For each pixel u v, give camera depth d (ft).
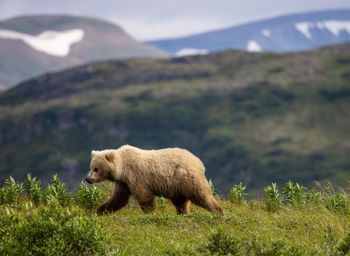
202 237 118.62
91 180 155.63
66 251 96.02
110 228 124.88
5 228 101.40
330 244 118.83
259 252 104.78
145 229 124.98
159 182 151.33
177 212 156.25
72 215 102.68
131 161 154.10
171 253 104.32
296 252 105.40
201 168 154.71
